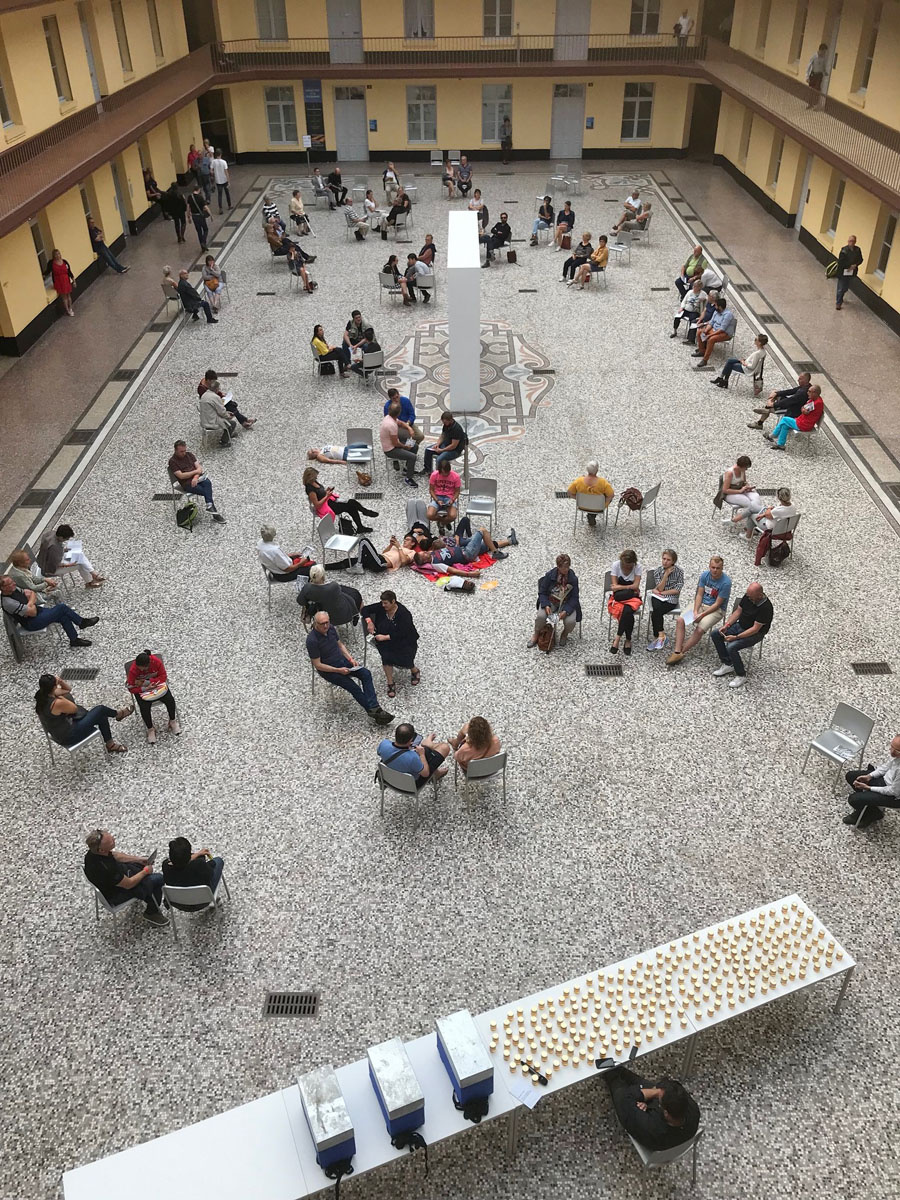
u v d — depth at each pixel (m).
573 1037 6.29
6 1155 6.23
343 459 14.14
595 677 10.32
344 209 28.20
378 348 16.58
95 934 7.68
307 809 8.77
